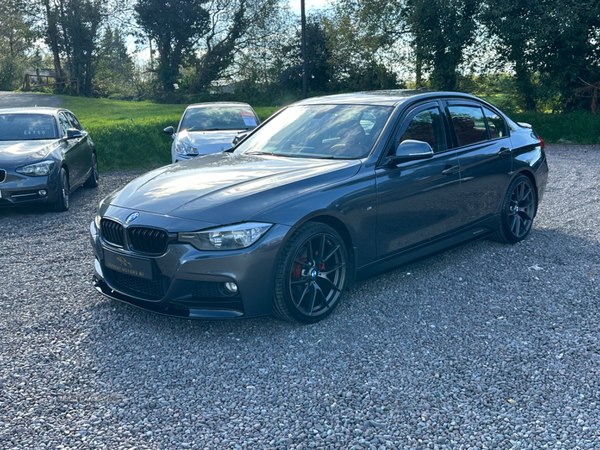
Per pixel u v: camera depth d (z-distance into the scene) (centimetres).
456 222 462
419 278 452
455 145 462
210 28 4578
